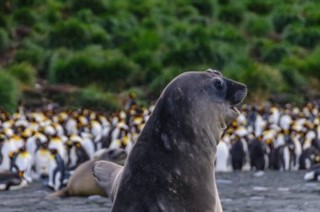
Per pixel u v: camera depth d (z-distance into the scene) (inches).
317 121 3865.7
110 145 2906.0
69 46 5206.7
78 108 4377.5
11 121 3548.2
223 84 816.9
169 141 786.2
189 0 6378.0
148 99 4557.1
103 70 4766.2
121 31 5659.5
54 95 4539.9
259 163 3004.4
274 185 2341.3
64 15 5876.0
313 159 3014.3
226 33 5418.3
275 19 6067.9
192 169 783.7
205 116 802.8
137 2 6323.8
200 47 4909.0
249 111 4252.0
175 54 4911.4
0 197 2101.4
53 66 4788.4
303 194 2069.4
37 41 5300.2
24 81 4650.6
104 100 4473.4
